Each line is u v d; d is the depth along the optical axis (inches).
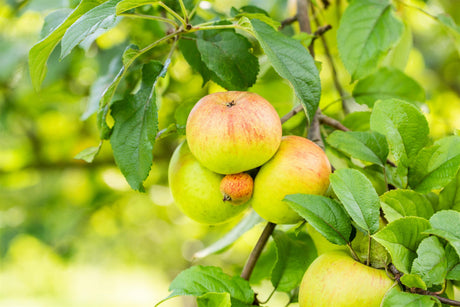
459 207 35.2
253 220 39.5
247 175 35.3
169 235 94.0
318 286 33.9
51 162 67.7
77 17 34.6
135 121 36.1
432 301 32.3
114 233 90.3
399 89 41.3
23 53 49.4
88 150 37.5
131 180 35.8
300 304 34.5
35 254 107.7
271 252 40.6
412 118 35.1
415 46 61.4
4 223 80.5
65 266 89.4
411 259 33.1
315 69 35.4
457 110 64.9
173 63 42.7
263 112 34.6
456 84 66.5
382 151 36.5
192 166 35.9
